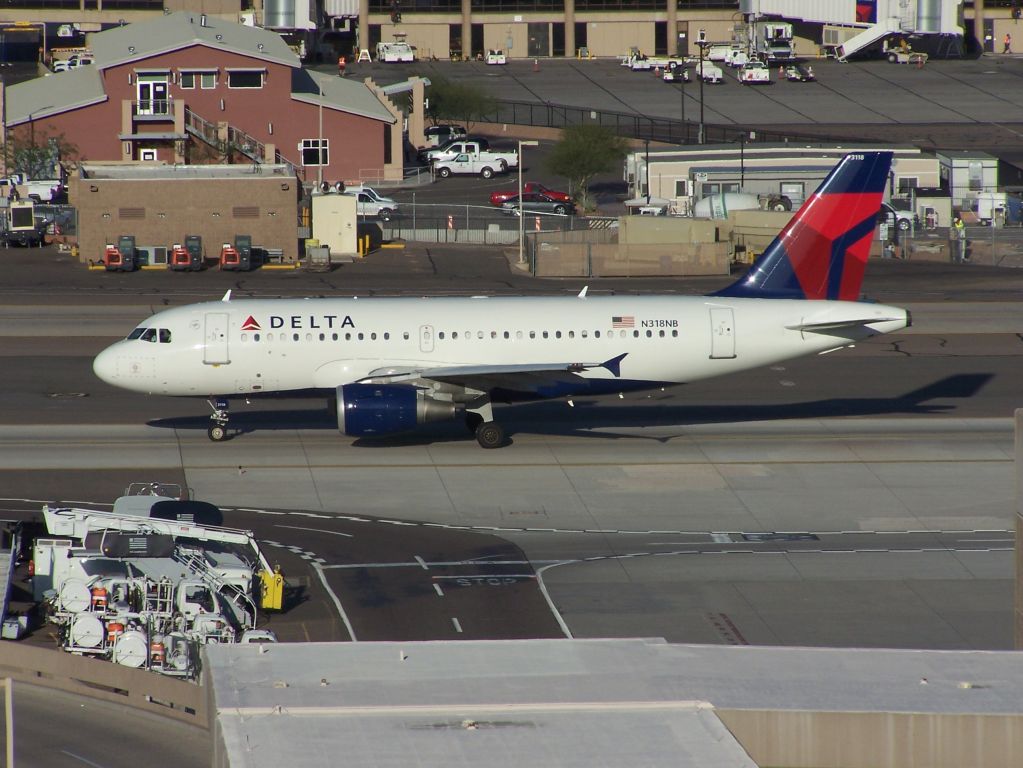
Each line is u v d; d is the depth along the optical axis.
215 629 161.88
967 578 189.00
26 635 167.25
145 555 174.38
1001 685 85.88
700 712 81.56
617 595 182.88
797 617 175.12
